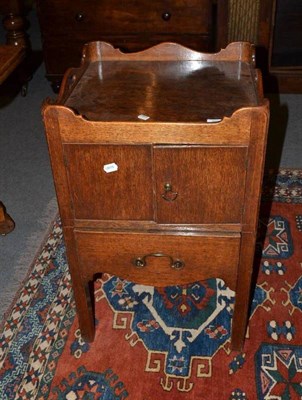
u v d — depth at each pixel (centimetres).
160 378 145
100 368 149
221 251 128
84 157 116
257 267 183
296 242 194
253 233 124
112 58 151
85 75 143
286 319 162
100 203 123
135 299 171
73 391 143
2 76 148
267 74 298
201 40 268
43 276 185
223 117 111
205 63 148
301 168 239
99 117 120
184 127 109
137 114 122
